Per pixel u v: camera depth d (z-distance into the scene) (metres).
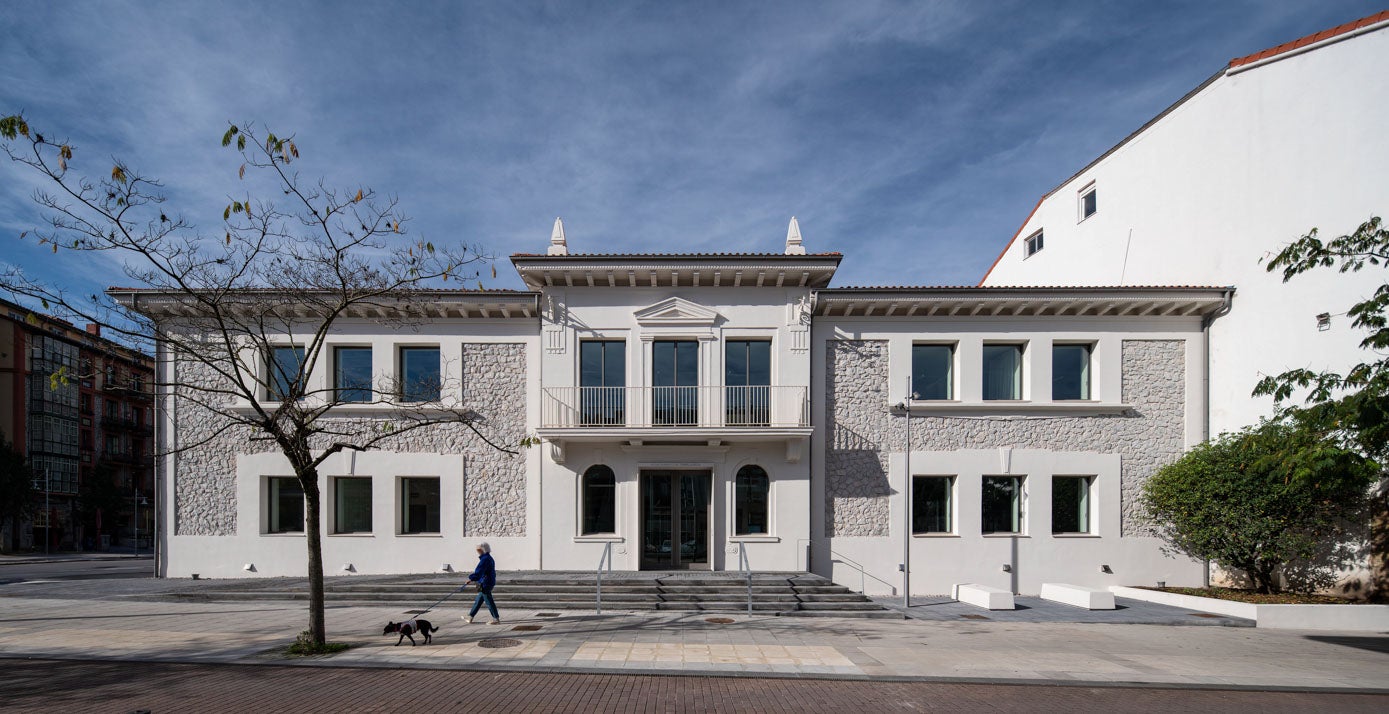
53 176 8.52
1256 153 16.55
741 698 8.00
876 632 11.84
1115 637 11.80
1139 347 17.28
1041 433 17.03
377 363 16.94
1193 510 14.97
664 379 16.86
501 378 17.02
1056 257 24.50
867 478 16.77
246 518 16.62
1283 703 8.34
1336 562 15.06
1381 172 14.60
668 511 16.72
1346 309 14.78
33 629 11.30
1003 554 16.72
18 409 42.06
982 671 9.31
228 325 14.60
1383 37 14.74
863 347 17.09
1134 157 20.48
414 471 16.78
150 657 9.40
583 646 10.30
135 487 51.34
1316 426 10.79
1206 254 17.73
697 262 16.11
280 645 10.14
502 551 16.56
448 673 8.87
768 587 14.48
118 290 15.59
